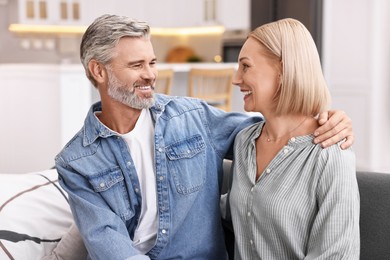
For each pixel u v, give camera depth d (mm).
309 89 1620
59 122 4875
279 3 6715
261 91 1680
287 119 1696
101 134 1818
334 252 1509
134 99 1772
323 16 6395
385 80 6211
